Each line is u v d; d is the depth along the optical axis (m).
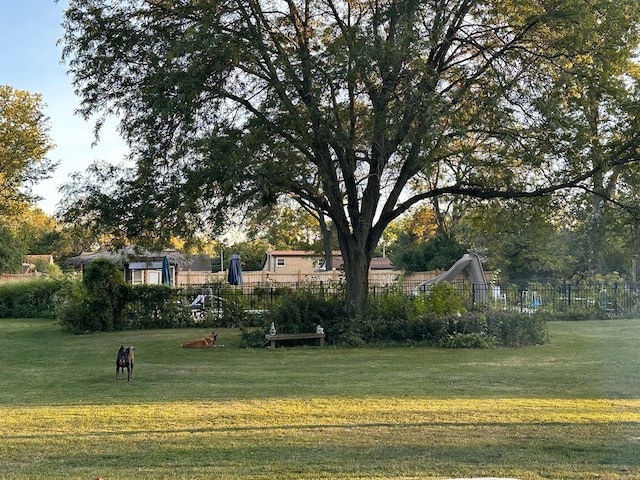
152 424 7.96
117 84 18.84
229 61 16.38
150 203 18.05
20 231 59.84
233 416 8.37
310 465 5.97
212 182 16.39
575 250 39.12
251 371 13.20
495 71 16.81
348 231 19.55
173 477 5.65
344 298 20.31
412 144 15.55
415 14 15.52
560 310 27.83
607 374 12.17
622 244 26.70
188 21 17.44
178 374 12.87
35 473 5.86
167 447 6.77
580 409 8.65
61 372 13.50
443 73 18.80
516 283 32.59
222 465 6.02
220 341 19.64
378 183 19.44
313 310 19.27
